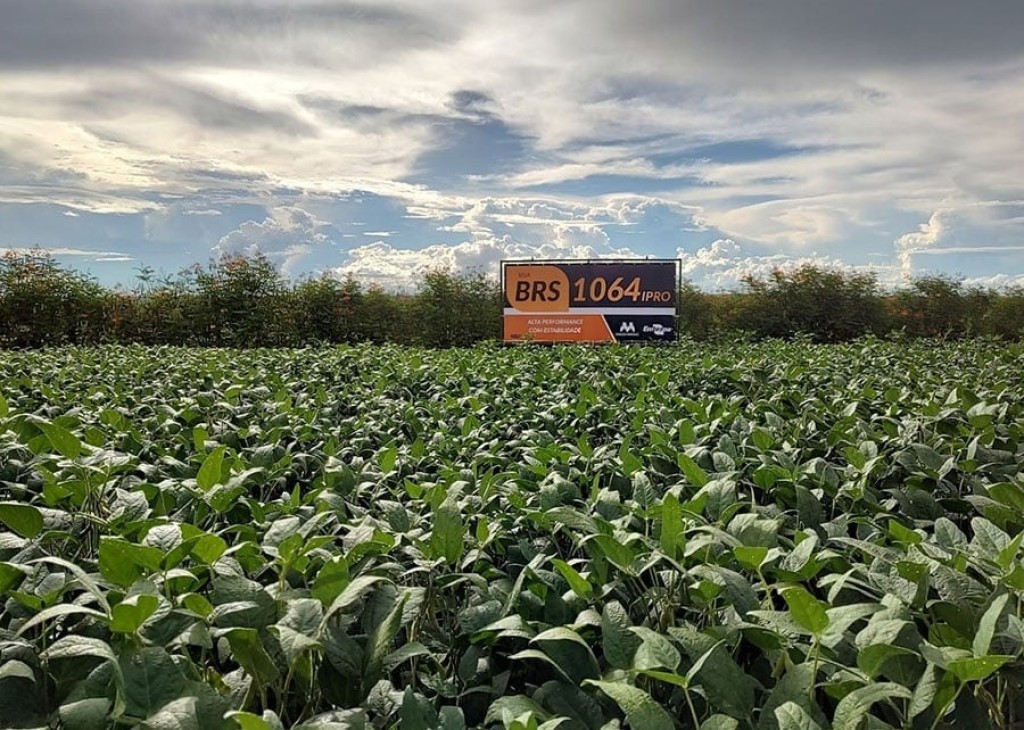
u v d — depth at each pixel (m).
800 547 2.03
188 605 1.74
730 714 1.54
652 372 7.27
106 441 3.76
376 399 5.79
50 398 5.16
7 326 17.05
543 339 18.11
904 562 1.95
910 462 3.24
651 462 3.45
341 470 3.26
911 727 1.58
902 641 1.66
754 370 7.02
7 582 1.92
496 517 2.80
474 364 8.34
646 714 1.42
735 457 3.39
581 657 1.78
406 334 21.36
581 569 2.44
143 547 1.84
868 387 5.59
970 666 1.46
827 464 3.17
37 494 2.90
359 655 1.74
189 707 1.39
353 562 2.15
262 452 3.49
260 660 1.67
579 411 4.86
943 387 5.98
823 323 21.92
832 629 1.59
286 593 1.94
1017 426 3.99
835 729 1.41
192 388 6.11
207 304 19.00
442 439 4.20
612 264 17.80
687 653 1.73
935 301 22.61
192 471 3.31
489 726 1.78
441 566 2.31
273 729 1.39
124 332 18.33
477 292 21.66
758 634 1.81
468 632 1.97
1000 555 1.92
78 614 2.01
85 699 1.49
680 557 2.12
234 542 2.65
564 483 2.89
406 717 1.56
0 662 1.68
